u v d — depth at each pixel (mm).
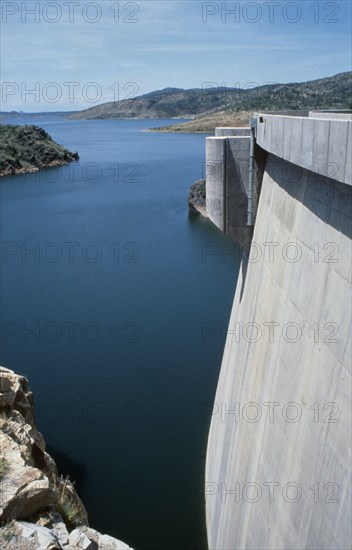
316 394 10641
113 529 21500
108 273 53844
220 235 68750
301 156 11922
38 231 72375
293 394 11906
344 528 9102
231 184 18312
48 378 32969
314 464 10461
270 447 13109
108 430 27625
